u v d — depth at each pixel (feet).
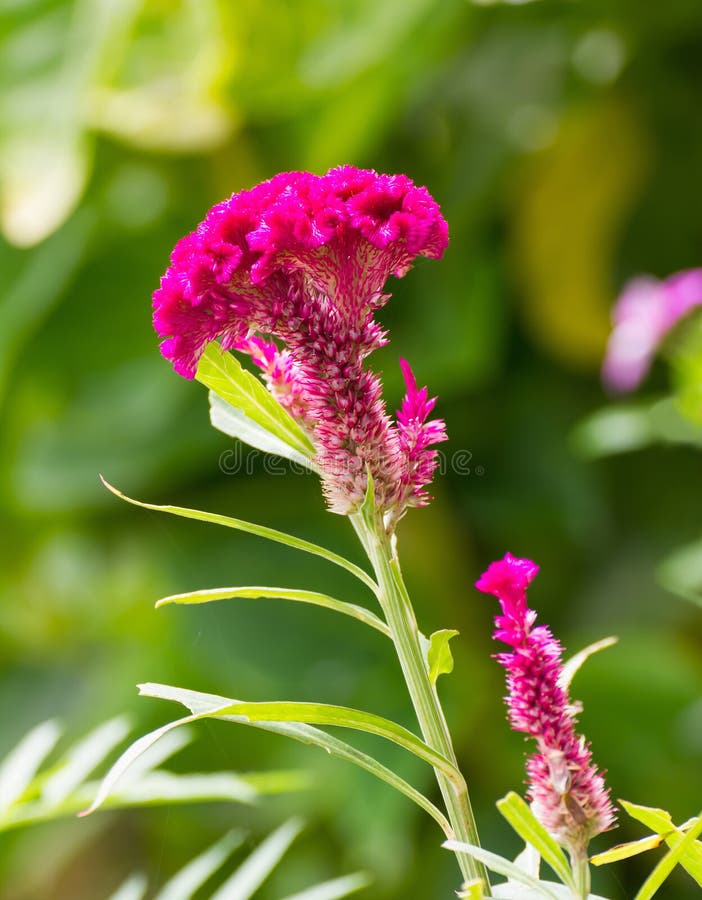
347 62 6.91
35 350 7.82
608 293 8.30
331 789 7.29
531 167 8.07
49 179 6.61
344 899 7.67
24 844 8.47
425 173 8.21
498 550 8.34
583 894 3.31
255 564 7.96
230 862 8.07
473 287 7.93
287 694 7.58
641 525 8.41
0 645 9.84
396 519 3.42
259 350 3.48
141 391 7.98
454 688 7.65
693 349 5.91
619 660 7.48
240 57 6.91
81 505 8.20
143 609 9.50
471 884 3.21
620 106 8.17
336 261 3.37
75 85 6.51
